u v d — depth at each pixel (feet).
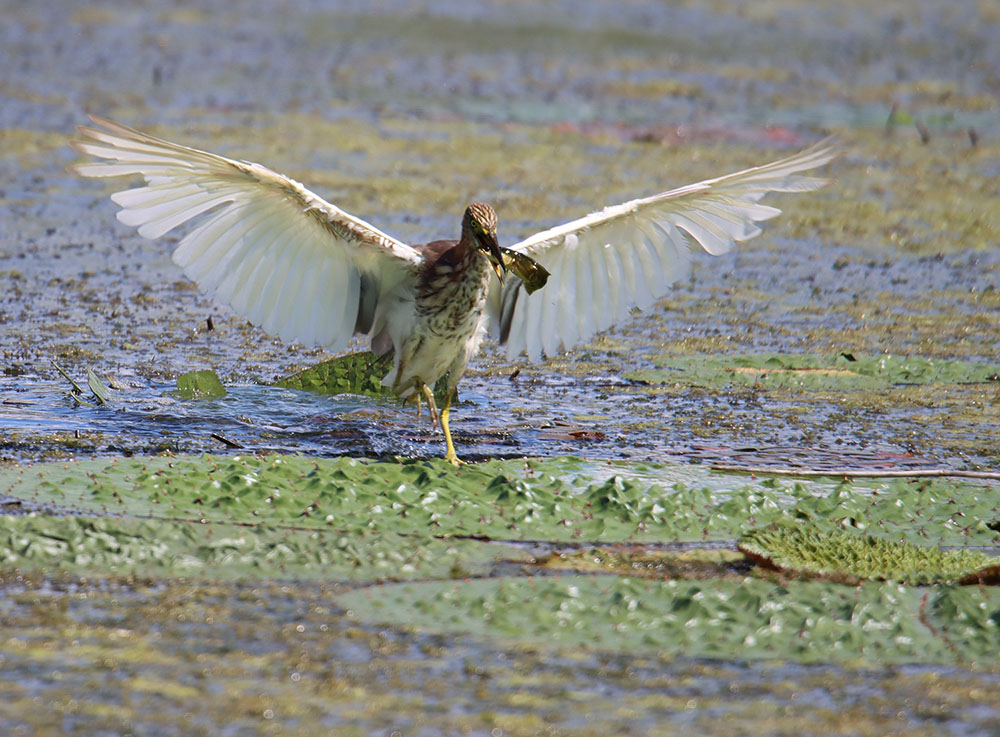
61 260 58.54
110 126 29.60
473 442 38.24
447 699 22.48
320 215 32.07
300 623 25.44
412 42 122.31
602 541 30.60
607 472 35.19
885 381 46.01
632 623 25.85
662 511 32.09
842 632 25.62
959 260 64.34
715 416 41.52
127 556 28.17
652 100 101.60
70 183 72.90
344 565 28.43
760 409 42.45
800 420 41.32
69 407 39.45
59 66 104.01
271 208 31.94
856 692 23.29
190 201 31.37
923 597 27.25
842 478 35.53
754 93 105.29
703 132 91.30
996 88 110.83
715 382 45.39
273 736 20.93
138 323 49.93
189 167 30.60
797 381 45.73
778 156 84.89
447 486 32.94
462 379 45.32
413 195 70.74
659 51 122.21
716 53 122.21
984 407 43.21
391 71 109.40
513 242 61.00
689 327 52.70
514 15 136.98
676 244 36.09
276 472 33.30
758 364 47.32
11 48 110.11
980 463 37.19
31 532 28.55
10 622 24.81
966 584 28.17
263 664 23.57
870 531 31.78
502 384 44.88
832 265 63.16
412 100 98.78
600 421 40.75
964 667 24.45
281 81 103.14
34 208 67.36
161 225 31.45
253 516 30.89
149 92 96.27
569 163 81.00
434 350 35.42
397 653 24.25
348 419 39.83
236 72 105.70
